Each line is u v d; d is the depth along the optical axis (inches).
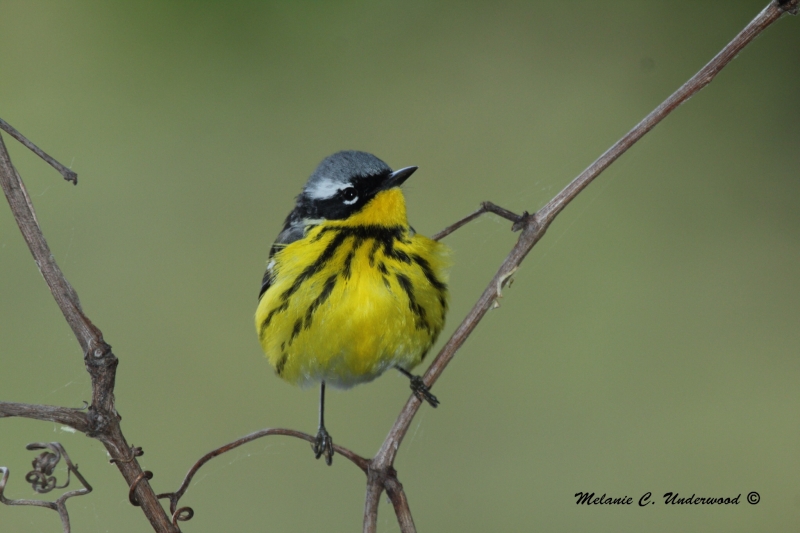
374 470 217.2
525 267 516.7
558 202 229.9
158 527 185.3
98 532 388.5
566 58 619.5
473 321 229.3
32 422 404.5
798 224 538.6
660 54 613.0
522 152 558.3
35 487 188.4
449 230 236.1
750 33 216.5
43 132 546.9
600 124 570.3
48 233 509.0
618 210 551.5
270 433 215.9
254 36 605.3
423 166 555.5
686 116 589.3
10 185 186.7
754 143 579.8
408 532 211.8
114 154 550.9
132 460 185.8
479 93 596.1
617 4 622.5
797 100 593.0
